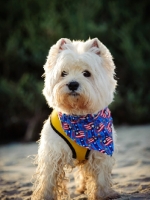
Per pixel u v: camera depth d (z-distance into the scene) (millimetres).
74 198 5242
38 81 12227
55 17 12508
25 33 13109
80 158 4867
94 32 12672
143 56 13297
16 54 12406
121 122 12562
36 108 11828
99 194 4887
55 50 4984
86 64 4770
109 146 4844
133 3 13742
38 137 11516
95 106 4812
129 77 13086
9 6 13195
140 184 5582
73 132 4777
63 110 4852
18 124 11945
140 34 13109
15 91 11797
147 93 12922
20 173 7004
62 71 4820
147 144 8773
